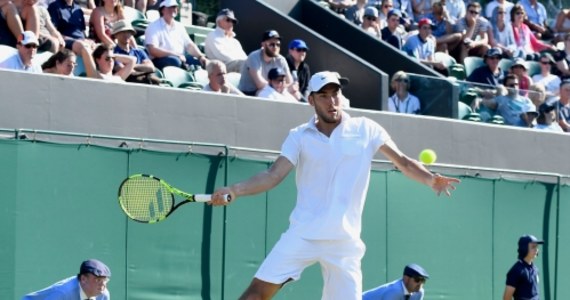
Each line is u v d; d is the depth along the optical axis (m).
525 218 17.98
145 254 14.20
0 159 13.17
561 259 18.33
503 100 19.88
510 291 16.31
